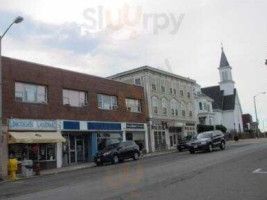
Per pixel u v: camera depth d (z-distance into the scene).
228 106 88.69
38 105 30.11
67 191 13.02
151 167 20.05
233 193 10.27
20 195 13.02
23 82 29.28
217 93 91.19
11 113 27.66
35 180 19.92
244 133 79.12
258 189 10.70
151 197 10.34
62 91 32.88
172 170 17.28
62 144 31.98
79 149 34.38
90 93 36.16
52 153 30.64
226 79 91.44
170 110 51.00
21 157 27.88
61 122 32.00
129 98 42.78
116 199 10.41
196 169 16.86
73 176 19.64
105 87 38.53
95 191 12.38
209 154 27.31
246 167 16.41
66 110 32.84
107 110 38.28
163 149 47.47
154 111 47.09
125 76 48.47
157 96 48.22
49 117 30.92
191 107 57.28
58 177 20.33
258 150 27.70
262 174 13.80
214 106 86.75
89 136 35.69
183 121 53.91
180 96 54.25
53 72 32.12
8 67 28.06
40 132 29.72
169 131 50.22
